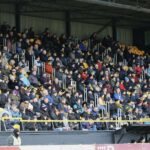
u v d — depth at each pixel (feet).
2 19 179.42
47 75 159.43
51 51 174.91
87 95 162.91
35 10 187.32
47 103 140.67
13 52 161.38
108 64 189.67
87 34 206.69
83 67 176.24
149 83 197.06
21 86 143.23
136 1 188.75
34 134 127.13
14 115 129.18
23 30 184.85
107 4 171.63
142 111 173.78
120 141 142.00
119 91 173.78
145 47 223.51
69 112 145.59
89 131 139.33
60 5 188.03
